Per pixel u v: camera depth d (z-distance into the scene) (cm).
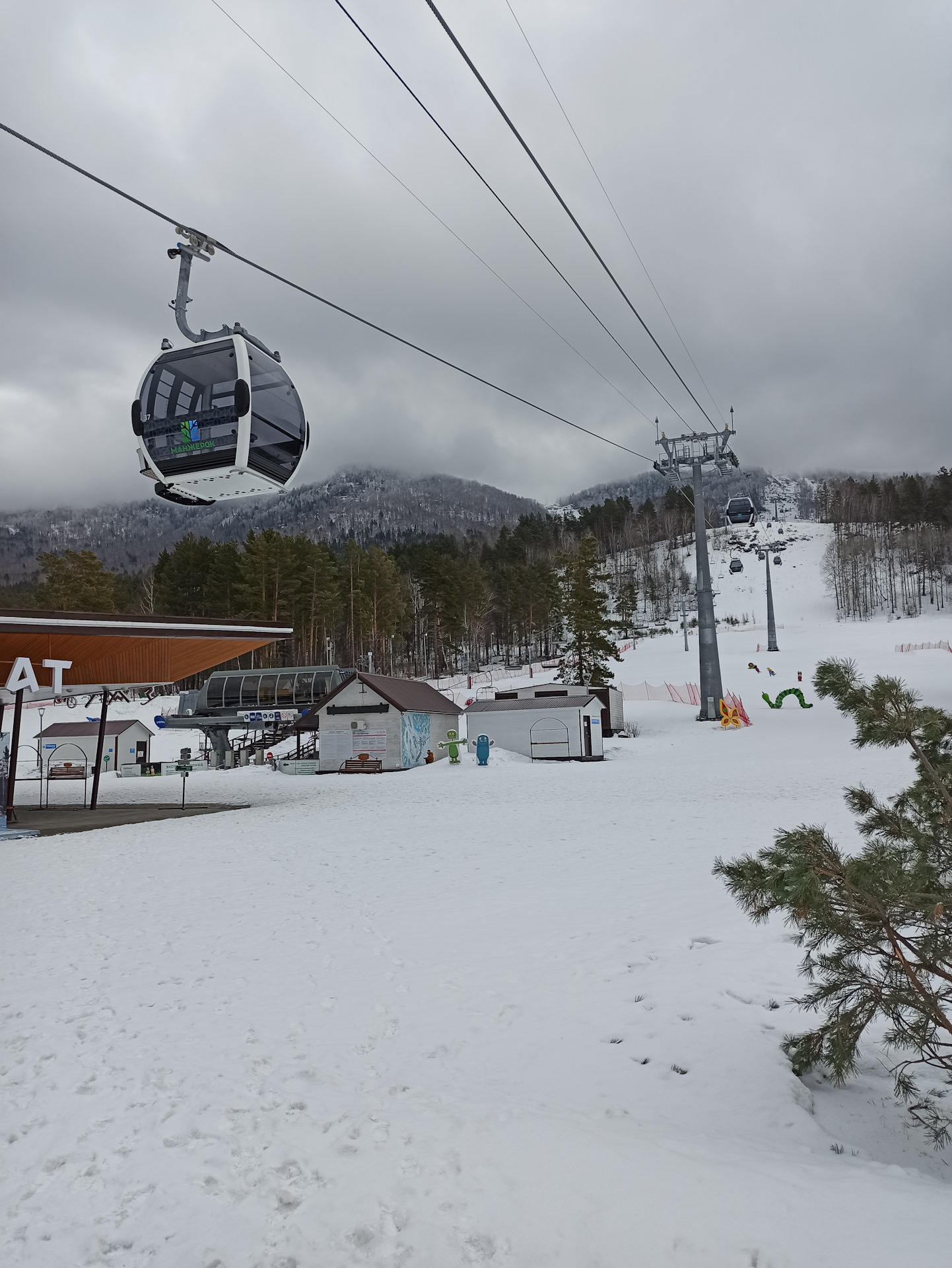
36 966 747
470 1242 298
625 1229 296
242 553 9294
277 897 1034
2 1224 332
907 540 15462
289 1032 560
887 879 391
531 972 682
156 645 2233
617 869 1118
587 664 5609
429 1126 398
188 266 1205
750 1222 297
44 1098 460
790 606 14512
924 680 5069
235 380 1295
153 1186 356
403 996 633
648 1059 502
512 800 2184
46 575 8644
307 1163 367
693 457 4653
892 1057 511
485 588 12144
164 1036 556
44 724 6475
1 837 1841
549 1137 376
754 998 596
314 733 4691
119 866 1355
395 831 1647
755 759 3097
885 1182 337
